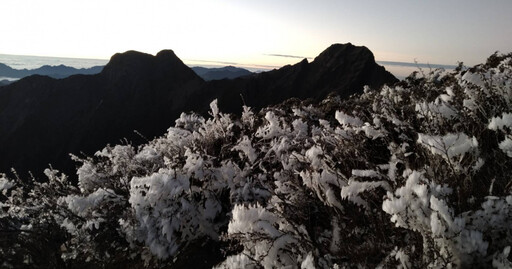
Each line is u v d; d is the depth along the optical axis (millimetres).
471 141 1911
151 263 3113
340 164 2740
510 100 2488
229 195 3516
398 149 2398
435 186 1666
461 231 1464
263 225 2260
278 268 2129
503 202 1536
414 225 1572
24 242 3168
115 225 3459
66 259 3273
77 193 4633
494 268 1444
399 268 1610
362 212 2141
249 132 4871
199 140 4535
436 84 4660
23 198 4051
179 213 3072
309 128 4578
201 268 2865
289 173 3061
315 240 2238
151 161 4574
